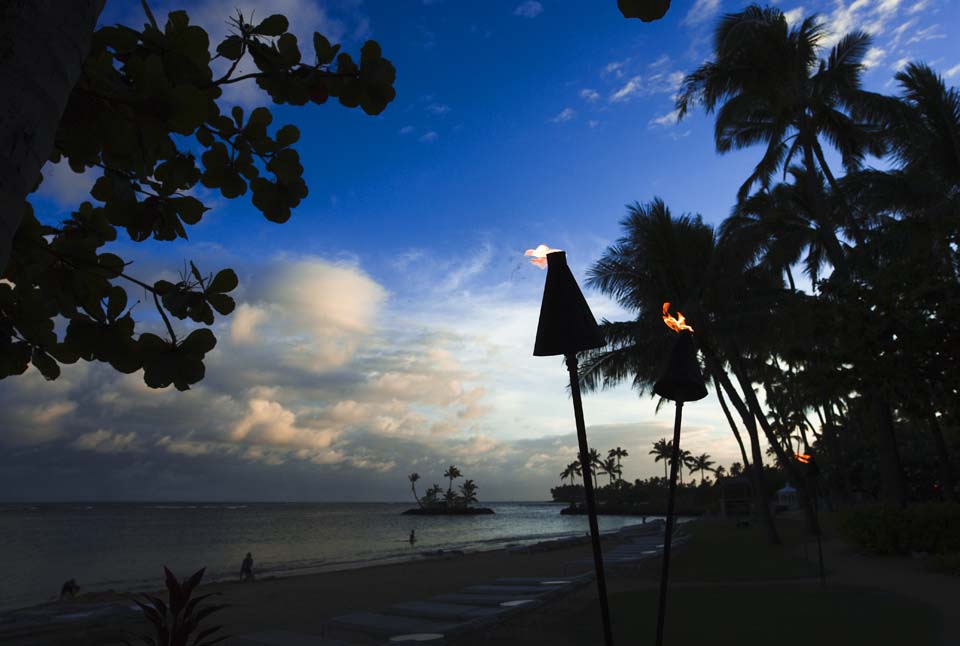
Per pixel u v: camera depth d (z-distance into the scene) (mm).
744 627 8461
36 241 1663
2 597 28547
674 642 7715
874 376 12078
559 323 2414
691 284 21625
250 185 1818
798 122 22453
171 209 1677
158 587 28938
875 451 35656
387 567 26609
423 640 7508
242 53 1679
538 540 59250
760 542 23734
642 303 22281
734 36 21594
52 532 83188
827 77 21484
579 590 12391
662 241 21547
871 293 12297
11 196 738
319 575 23281
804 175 24094
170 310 1630
